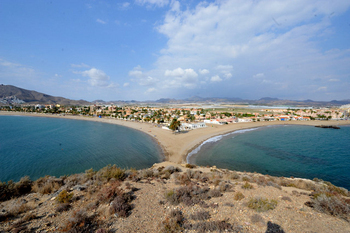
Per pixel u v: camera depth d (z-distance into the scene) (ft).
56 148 192.24
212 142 216.13
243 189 47.19
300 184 60.49
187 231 27.58
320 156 160.35
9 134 270.67
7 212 33.22
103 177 55.67
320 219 30.37
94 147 196.44
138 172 68.80
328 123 399.03
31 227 28.37
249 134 270.46
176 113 550.36
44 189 48.32
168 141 220.02
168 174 68.08
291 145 201.77
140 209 34.96
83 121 471.21
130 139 238.07
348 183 104.53
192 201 37.63
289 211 33.37
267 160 148.77
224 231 27.07
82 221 29.27
